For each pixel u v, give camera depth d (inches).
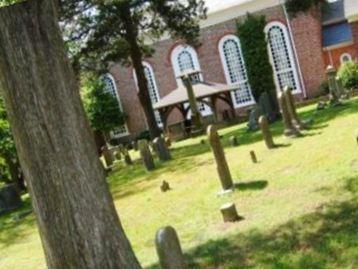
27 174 282.7
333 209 365.7
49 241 285.1
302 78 1627.7
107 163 1062.4
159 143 890.1
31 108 274.8
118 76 1780.3
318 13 1582.2
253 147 737.6
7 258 510.6
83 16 1015.0
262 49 1574.8
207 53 1715.1
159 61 1750.7
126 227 489.7
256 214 408.8
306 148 615.5
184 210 489.7
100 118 1726.1
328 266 282.7
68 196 278.5
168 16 1085.1
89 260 281.3
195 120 1272.1
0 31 273.9
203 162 757.9
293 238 334.0
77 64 1045.2
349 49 1576.0
